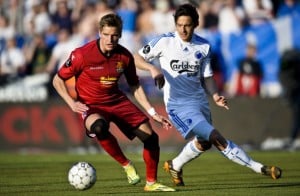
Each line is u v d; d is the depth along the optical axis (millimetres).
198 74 31328
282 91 61531
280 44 67250
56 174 39969
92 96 30000
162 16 68125
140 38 66812
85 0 70000
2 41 70125
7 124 62219
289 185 33281
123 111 30188
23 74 68500
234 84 65562
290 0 68250
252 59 65438
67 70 29703
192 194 29406
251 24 67188
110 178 37312
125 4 68938
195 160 49531
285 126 60812
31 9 71625
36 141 61625
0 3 72688
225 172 40594
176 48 31094
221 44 66188
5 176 38875
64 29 69188
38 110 61688
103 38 28422
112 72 29672
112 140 29703
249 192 30234
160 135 59719
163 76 29250
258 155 53156
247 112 60656
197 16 30344
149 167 30438
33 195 29875
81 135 60812
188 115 30625
